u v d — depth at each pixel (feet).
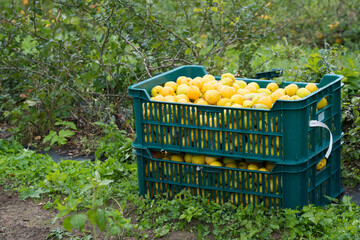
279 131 13.87
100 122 20.35
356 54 28.89
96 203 13.00
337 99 15.52
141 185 15.90
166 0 31.89
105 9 20.95
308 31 34.76
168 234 14.26
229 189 14.92
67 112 22.36
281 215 14.37
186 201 15.08
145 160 15.66
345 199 15.26
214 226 14.29
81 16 21.99
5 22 22.57
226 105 15.07
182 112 14.79
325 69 19.67
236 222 14.44
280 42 33.24
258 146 14.20
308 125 13.97
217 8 22.20
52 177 16.63
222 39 23.07
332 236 13.30
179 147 15.08
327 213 14.08
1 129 23.16
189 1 26.13
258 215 14.24
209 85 15.92
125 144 18.79
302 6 34.73
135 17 22.33
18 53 22.95
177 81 17.04
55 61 22.30
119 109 22.20
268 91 15.85
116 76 22.17
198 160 15.10
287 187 14.16
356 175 17.21
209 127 14.56
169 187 15.62
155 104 14.97
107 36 21.01
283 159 13.98
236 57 29.17
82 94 22.63
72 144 21.44
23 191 16.69
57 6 21.90
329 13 35.99
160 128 15.11
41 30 22.67
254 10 22.41
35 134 22.17
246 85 16.75
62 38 23.30
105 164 17.85
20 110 22.08
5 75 22.68
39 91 21.77
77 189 16.71
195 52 24.31
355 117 18.61
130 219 14.44
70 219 12.48
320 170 15.25
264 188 14.48
